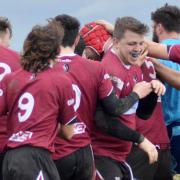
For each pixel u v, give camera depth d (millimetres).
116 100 14070
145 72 15945
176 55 15672
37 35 13250
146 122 16344
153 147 14445
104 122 14164
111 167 14617
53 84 13141
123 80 14664
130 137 14281
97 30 16641
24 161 12789
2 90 13539
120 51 14711
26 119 13008
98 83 14086
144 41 15078
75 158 13945
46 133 13031
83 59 14250
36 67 13242
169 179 17297
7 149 13297
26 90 13156
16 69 15141
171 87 17094
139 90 14422
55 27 13539
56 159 13898
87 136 14273
